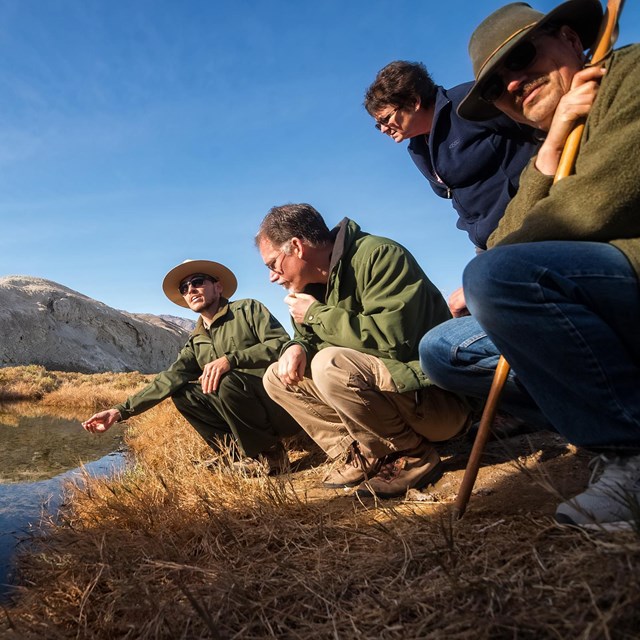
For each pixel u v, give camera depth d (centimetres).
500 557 146
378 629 132
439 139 299
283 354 288
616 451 147
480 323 163
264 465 325
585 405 150
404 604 135
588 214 147
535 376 159
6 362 4219
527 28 168
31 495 387
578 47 175
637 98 141
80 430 805
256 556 200
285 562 179
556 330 147
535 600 121
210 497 266
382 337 258
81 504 320
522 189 172
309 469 362
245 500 256
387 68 318
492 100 185
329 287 283
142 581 184
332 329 267
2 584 235
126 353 5503
